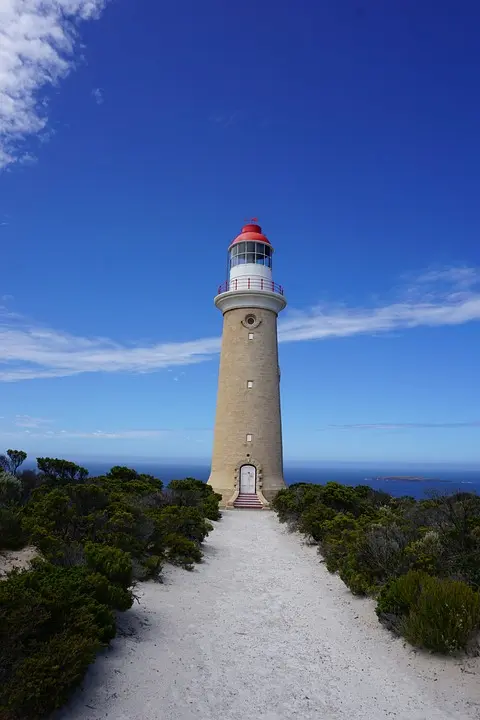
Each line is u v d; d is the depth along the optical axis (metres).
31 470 26.19
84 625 7.89
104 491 18.48
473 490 17.30
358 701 7.70
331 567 16.44
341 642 10.28
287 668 8.91
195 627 10.77
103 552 11.23
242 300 40.56
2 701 6.34
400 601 10.55
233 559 18.53
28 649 7.18
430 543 12.95
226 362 40.75
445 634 9.00
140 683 7.86
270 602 13.23
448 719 7.17
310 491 28.05
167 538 17.28
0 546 12.85
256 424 38.75
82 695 7.21
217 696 7.72
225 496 37.75
